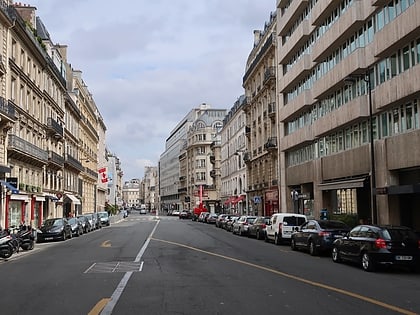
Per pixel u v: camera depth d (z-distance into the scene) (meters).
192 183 128.38
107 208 107.75
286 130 45.75
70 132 62.41
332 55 33.41
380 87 25.62
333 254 18.38
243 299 10.07
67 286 12.23
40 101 44.97
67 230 34.09
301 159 41.47
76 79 72.81
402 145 24.17
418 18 21.22
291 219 27.50
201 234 38.84
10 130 35.28
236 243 28.77
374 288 11.73
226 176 82.88
